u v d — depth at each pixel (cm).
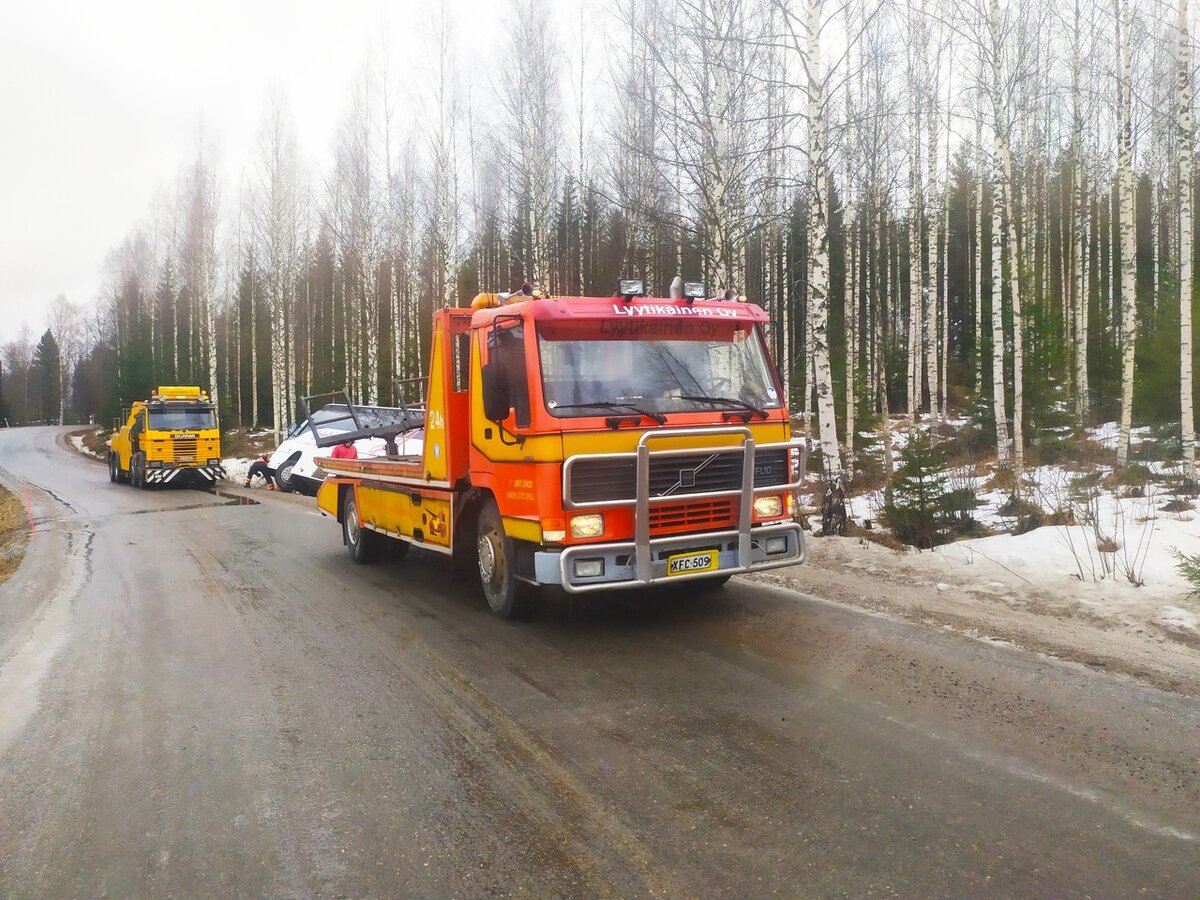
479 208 2788
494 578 702
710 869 310
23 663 625
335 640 657
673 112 1406
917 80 1934
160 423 2358
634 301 640
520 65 2345
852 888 294
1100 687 486
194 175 4044
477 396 690
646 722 459
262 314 5028
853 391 1647
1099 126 2458
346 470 1027
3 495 2253
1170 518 930
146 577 973
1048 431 1603
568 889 300
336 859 326
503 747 432
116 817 368
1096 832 329
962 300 3484
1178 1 1195
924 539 952
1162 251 3088
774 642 603
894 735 430
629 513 602
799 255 2875
